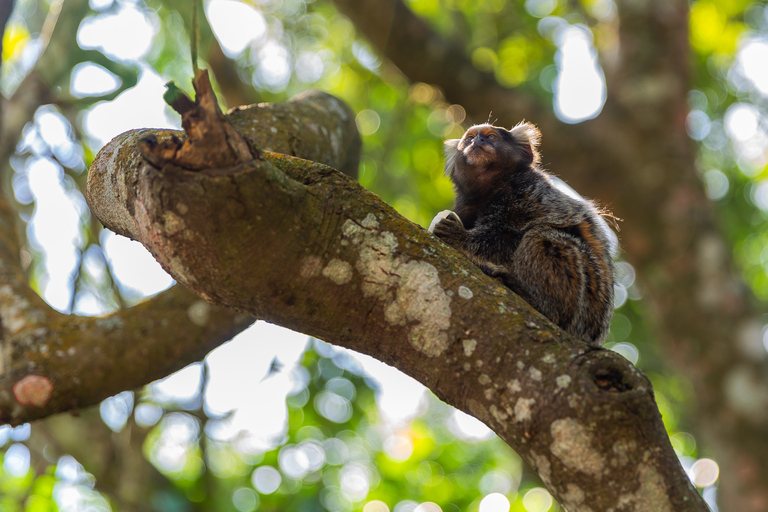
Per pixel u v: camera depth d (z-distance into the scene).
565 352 2.61
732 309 8.98
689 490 2.47
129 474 7.45
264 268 2.72
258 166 2.55
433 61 9.66
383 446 10.99
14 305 4.70
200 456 8.16
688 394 10.55
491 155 5.81
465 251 5.16
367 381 9.13
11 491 9.13
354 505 10.26
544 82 12.41
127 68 6.71
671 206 9.47
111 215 3.20
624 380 2.53
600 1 12.17
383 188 11.70
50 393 4.31
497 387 2.64
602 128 9.87
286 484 8.67
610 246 5.45
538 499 9.97
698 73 12.70
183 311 4.67
